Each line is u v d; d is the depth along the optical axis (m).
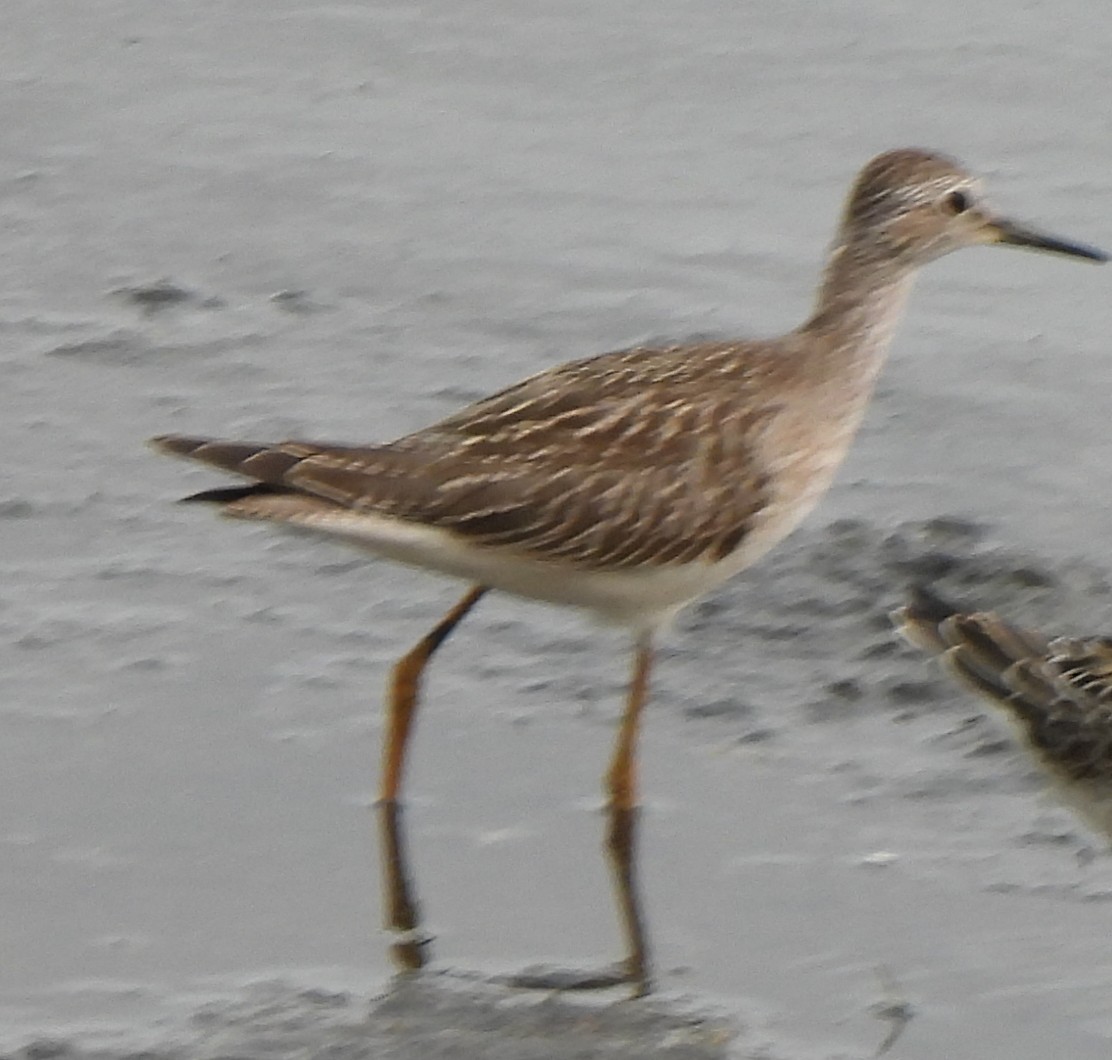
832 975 11.57
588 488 12.60
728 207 19.50
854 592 14.83
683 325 17.92
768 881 12.34
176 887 12.27
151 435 16.39
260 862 12.48
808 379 13.40
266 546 15.27
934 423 16.66
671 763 13.34
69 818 12.77
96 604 14.59
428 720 13.67
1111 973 11.54
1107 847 12.66
